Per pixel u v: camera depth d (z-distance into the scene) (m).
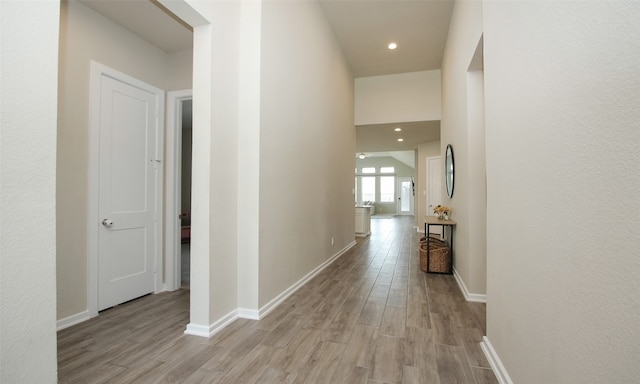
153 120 3.28
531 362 1.27
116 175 2.88
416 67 5.82
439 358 1.88
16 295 1.01
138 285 3.08
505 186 1.59
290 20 3.10
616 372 0.76
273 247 2.74
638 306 0.69
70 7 2.51
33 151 1.06
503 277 1.63
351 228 6.16
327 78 4.32
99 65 2.72
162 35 3.09
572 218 0.96
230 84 2.43
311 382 1.63
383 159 17.97
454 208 3.99
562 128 1.02
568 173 0.98
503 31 1.61
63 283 2.41
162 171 3.36
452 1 3.85
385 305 2.82
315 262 3.88
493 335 1.80
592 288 0.85
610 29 0.78
